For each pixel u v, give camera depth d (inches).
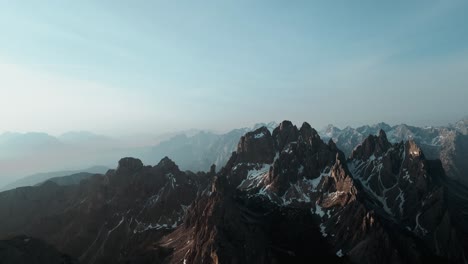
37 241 7332.7
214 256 7308.1
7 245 6796.3
